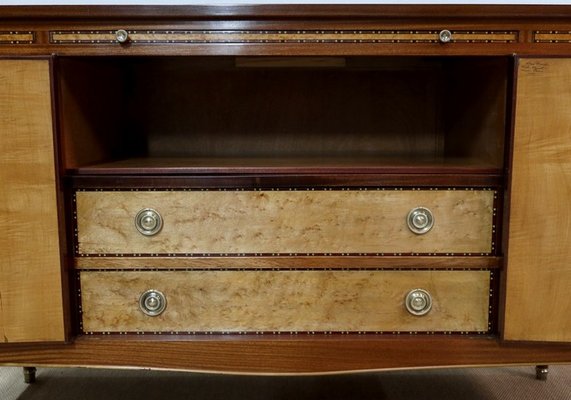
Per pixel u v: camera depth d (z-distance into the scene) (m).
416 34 0.90
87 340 0.95
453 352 0.95
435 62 1.21
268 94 1.27
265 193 0.93
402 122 1.28
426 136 1.28
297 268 0.94
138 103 1.27
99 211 0.93
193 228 0.94
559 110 0.88
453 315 0.95
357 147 1.28
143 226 0.93
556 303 0.92
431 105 1.27
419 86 1.27
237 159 1.15
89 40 0.90
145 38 0.90
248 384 1.24
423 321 0.95
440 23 0.89
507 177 0.90
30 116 0.89
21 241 0.91
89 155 1.04
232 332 0.95
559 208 0.90
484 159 1.01
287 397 1.18
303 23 0.89
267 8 0.88
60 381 1.25
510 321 0.93
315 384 1.24
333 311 0.95
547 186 0.90
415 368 0.95
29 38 0.89
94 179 0.92
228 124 1.28
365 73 1.26
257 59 1.19
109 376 1.28
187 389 1.21
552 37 0.89
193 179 0.92
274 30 0.90
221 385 1.24
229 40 0.90
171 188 0.93
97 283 0.95
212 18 0.89
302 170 0.92
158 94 1.27
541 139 0.89
